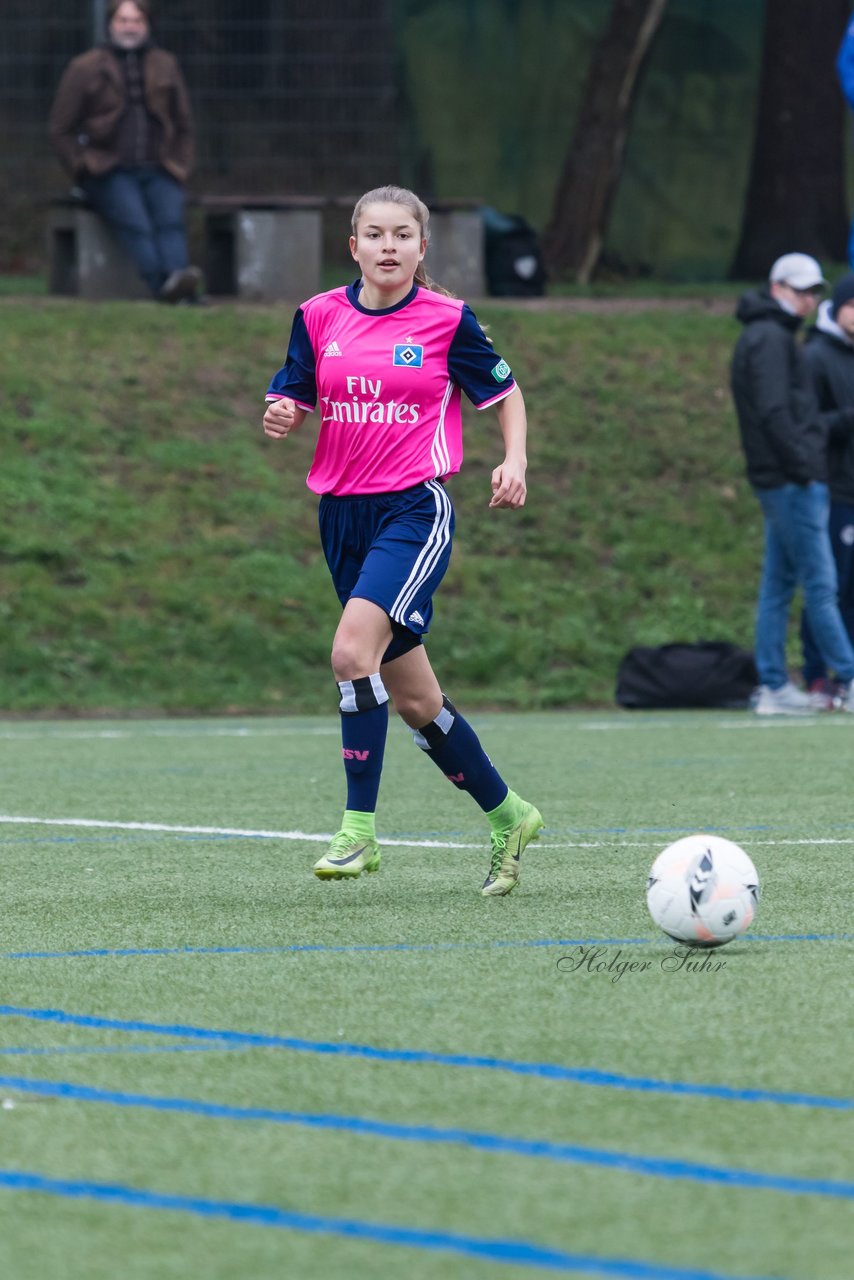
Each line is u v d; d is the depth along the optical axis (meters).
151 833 26.78
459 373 20.98
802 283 43.06
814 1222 9.88
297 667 55.75
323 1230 9.84
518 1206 10.16
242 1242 9.68
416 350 20.66
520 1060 13.25
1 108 97.56
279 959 17.12
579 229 90.12
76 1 97.00
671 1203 10.18
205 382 66.69
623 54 89.56
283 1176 10.70
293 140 97.19
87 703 52.59
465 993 15.54
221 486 62.28
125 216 69.00
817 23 91.94
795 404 43.78
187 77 96.56
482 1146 11.22
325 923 19.11
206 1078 12.85
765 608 46.72
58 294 74.62
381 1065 13.15
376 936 18.31
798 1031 14.07
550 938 18.12
